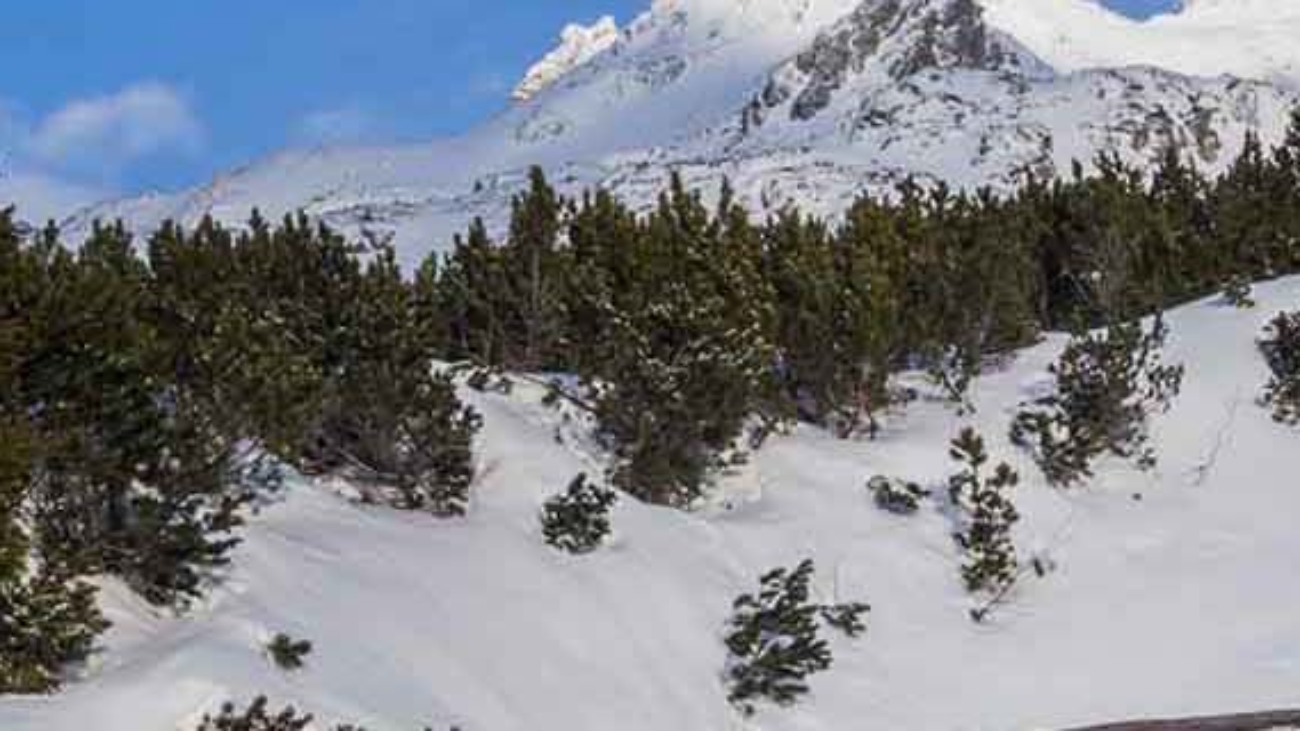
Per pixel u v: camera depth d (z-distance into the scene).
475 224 27.31
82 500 14.70
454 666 16.36
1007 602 21.86
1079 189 36.00
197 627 14.88
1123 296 31.88
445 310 26.41
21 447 13.48
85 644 13.72
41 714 12.65
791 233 29.11
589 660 17.89
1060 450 24.73
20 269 14.86
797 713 18.56
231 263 23.78
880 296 25.95
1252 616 21.34
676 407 22.02
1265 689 19.34
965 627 21.16
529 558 19.36
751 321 24.45
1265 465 25.50
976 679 20.03
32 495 14.64
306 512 18.69
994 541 22.08
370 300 20.61
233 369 17.33
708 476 23.05
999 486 22.83
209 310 20.50
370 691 14.90
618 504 21.22
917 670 20.06
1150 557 23.09
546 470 21.61
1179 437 26.25
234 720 12.89
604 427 23.12
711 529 21.64
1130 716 19.09
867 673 19.77
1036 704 19.55
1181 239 34.56
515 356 26.28
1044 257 34.69
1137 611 21.67
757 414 24.77
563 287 25.75
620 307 23.86
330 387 19.56
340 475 20.33
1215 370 28.08
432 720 14.95
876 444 25.25
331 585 16.81
